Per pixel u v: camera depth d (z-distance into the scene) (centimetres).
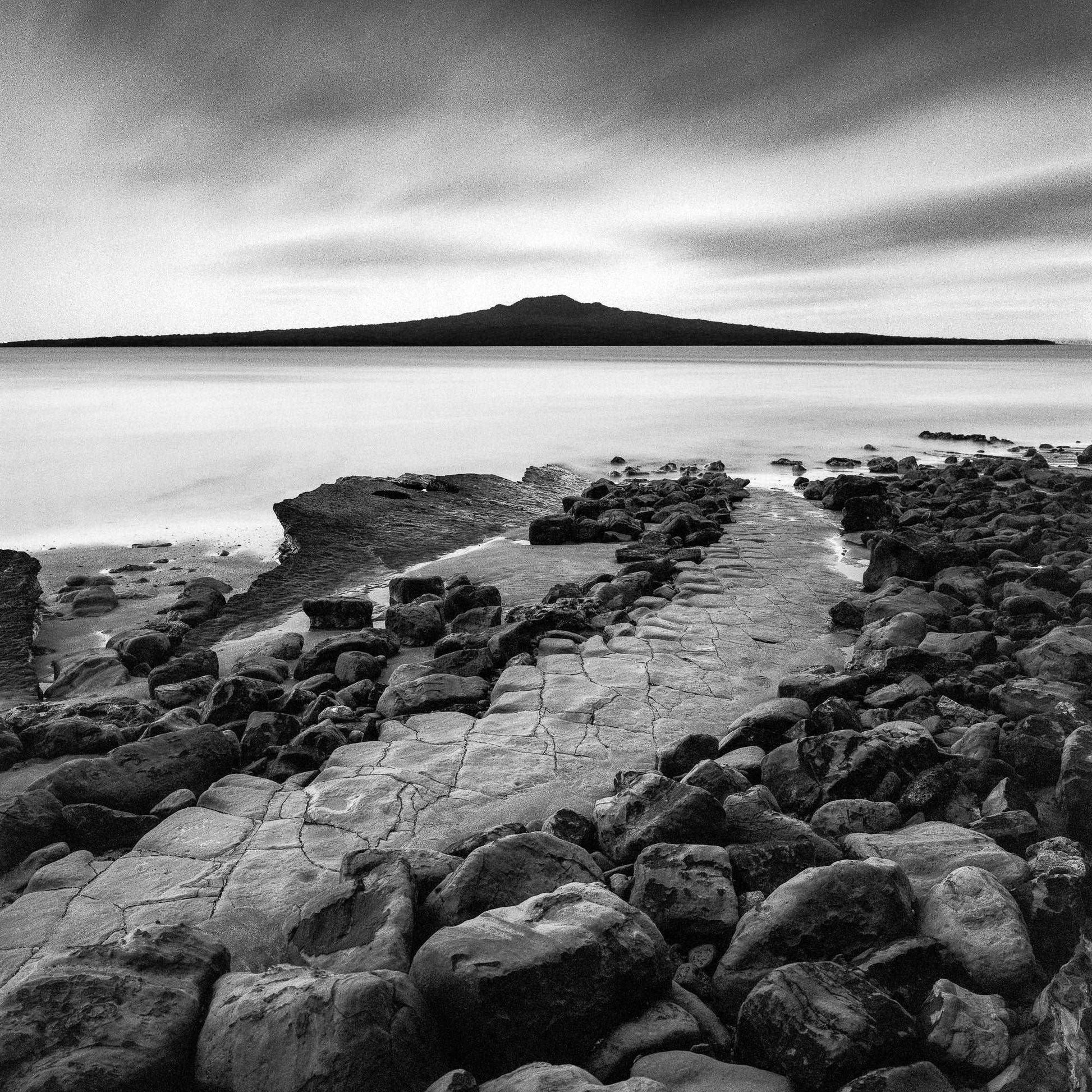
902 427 3781
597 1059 343
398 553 1503
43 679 934
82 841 548
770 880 442
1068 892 402
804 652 880
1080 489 1931
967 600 1016
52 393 5353
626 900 446
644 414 4325
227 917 447
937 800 532
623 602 1082
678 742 623
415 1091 310
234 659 953
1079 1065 315
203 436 3269
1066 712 623
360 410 4441
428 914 412
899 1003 345
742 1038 342
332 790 593
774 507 1897
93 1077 300
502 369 9675
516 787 595
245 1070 313
